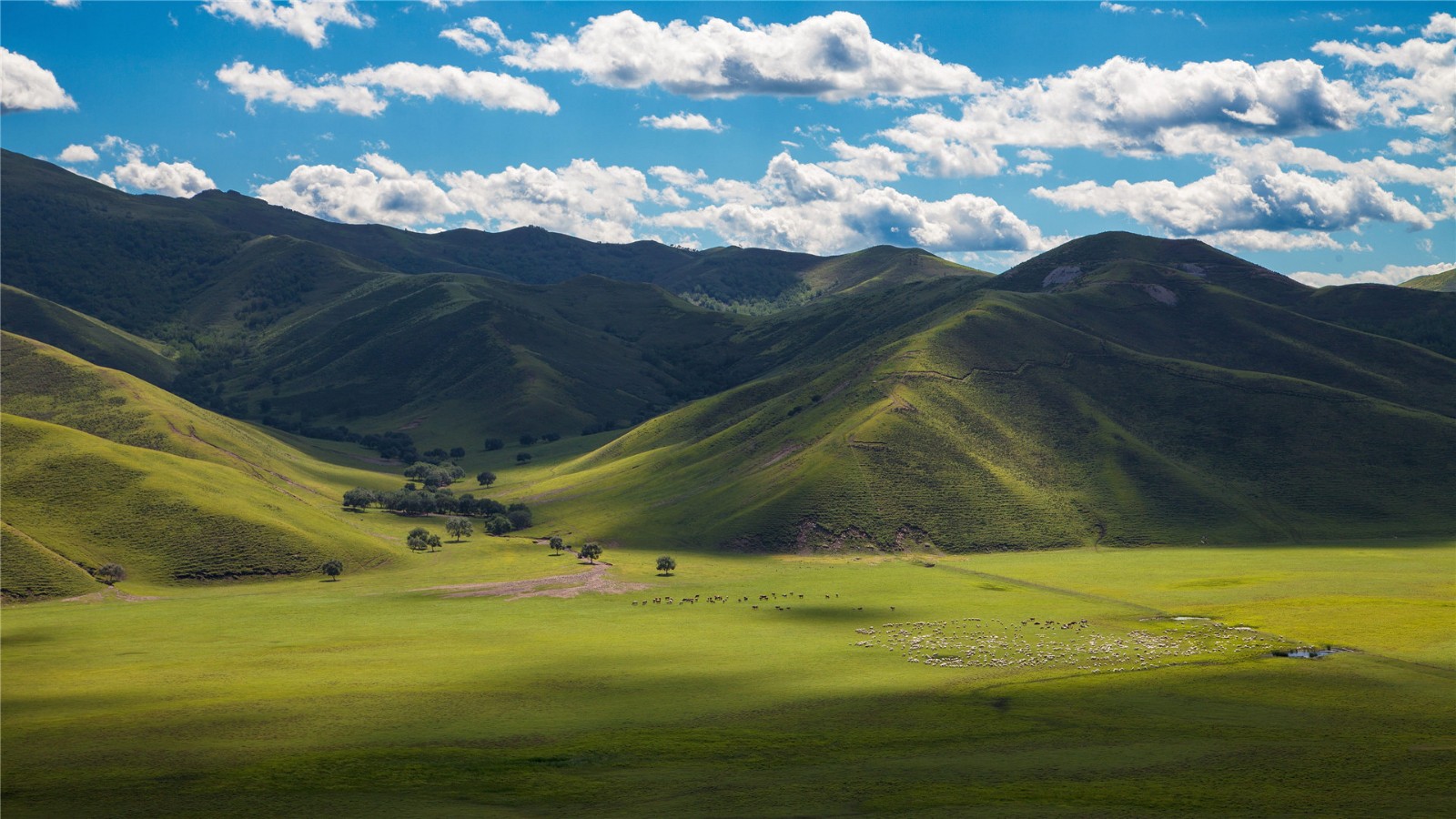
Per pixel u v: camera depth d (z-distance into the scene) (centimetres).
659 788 7069
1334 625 12444
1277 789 6931
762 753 7894
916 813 6494
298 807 6744
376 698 9644
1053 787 7012
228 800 6881
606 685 10169
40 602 15375
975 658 11375
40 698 9669
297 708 9275
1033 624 13388
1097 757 7719
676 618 14250
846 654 11656
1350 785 6988
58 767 7594
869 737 8331
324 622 14050
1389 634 11862
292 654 11788
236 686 10144
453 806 6731
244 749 8038
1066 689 9925
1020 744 8100
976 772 7400
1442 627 12094
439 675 10638
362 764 7638
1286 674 10262
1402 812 6450
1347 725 8500
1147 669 10688
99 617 14362
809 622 13788
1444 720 8594
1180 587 15825
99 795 6988
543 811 6638
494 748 8062
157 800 6894
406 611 14975
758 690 9969
